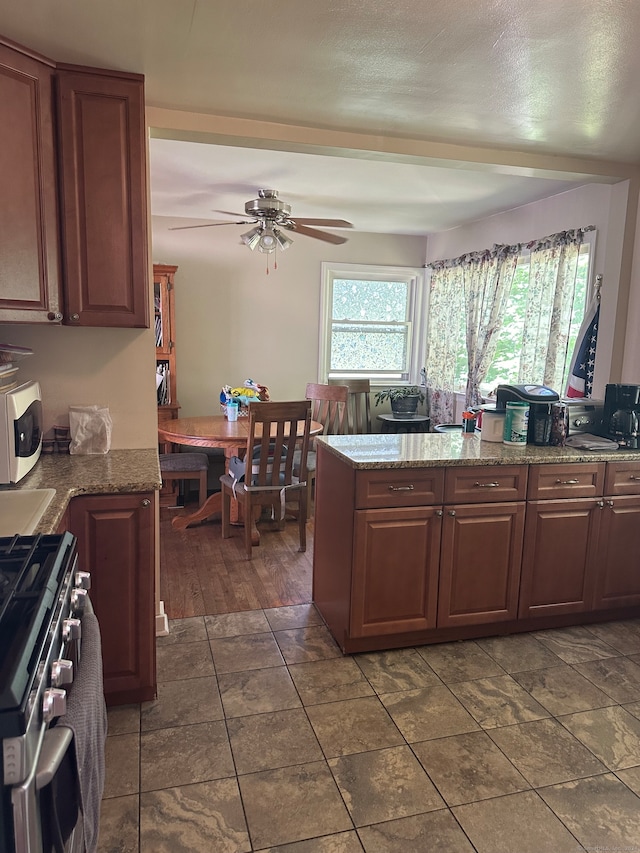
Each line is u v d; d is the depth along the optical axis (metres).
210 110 2.51
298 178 3.88
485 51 1.98
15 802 0.81
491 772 1.92
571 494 2.75
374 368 6.15
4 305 2.00
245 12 1.75
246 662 2.55
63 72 2.07
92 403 2.58
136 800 1.78
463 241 5.43
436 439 3.04
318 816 1.73
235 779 1.87
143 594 2.13
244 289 5.51
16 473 2.00
